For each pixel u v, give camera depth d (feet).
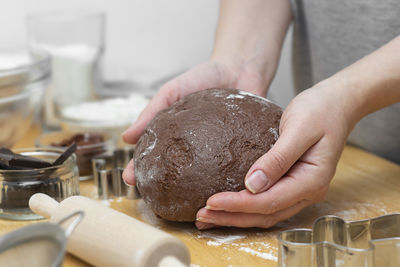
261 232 2.66
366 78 2.75
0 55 5.12
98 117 4.27
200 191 2.51
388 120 3.99
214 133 2.57
